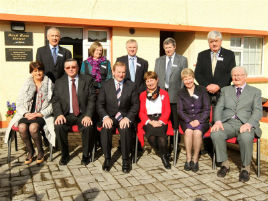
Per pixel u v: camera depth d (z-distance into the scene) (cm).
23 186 301
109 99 371
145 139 496
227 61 391
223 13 721
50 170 346
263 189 300
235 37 765
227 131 344
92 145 375
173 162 371
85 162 367
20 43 550
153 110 377
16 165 361
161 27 642
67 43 604
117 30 618
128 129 348
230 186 307
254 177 332
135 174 337
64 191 290
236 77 354
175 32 759
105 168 346
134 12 635
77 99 376
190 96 369
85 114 373
